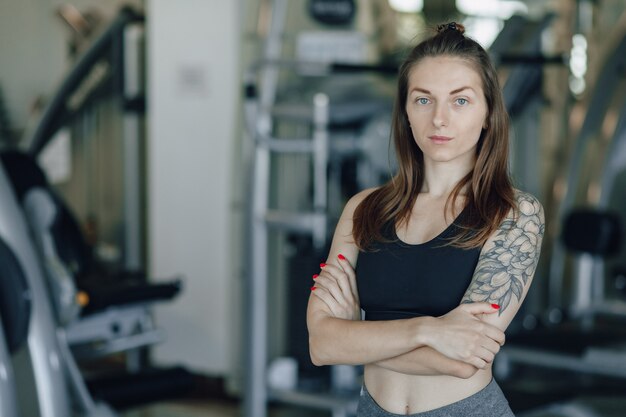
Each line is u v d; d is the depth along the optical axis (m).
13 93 5.67
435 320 1.52
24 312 2.54
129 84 5.23
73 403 3.12
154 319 4.87
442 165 1.66
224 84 4.56
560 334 4.10
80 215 5.48
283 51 4.32
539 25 4.75
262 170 3.78
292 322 3.98
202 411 4.37
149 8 4.79
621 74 4.86
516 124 4.83
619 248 4.45
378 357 1.56
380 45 4.50
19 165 4.00
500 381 3.86
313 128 4.22
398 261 1.63
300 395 3.72
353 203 1.79
